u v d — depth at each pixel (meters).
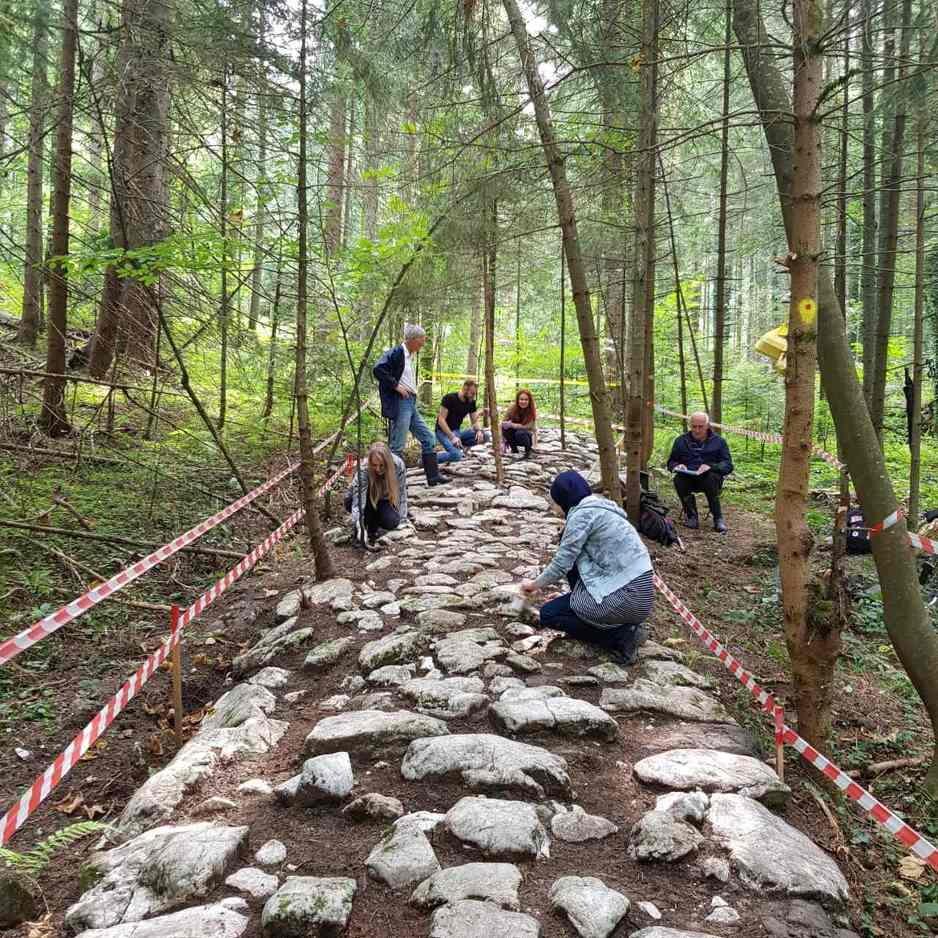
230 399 11.48
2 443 7.21
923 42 4.70
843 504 3.72
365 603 5.24
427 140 6.74
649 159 6.43
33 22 6.25
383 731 3.36
